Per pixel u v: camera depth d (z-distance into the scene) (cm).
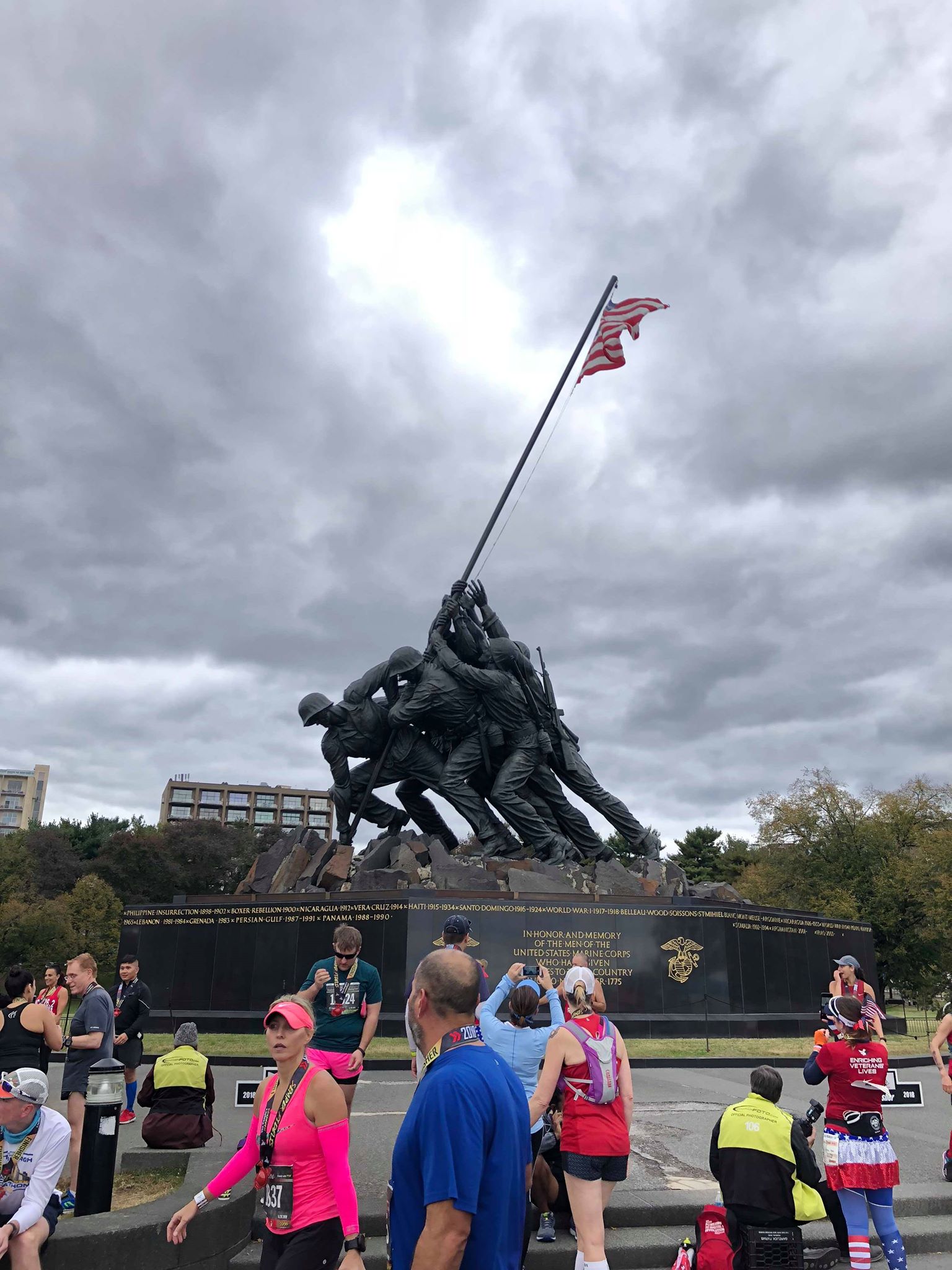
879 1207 758
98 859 7575
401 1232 364
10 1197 629
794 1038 2336
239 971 2380
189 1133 957
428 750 2725
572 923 2362
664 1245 812
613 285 2886
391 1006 2198
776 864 5891
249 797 14412
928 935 5153
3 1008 900
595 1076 675
